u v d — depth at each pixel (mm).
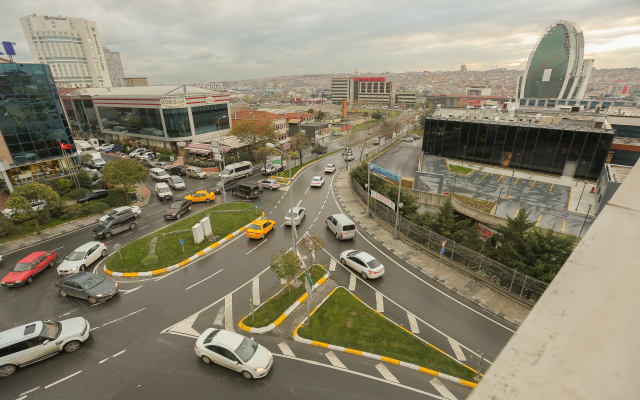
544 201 36938
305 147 76438
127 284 21797
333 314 18859
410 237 28250
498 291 21125
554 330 1787
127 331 17500
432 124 60312
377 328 17766
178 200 36469
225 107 74188
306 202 39250
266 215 34812
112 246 27219
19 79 37125
